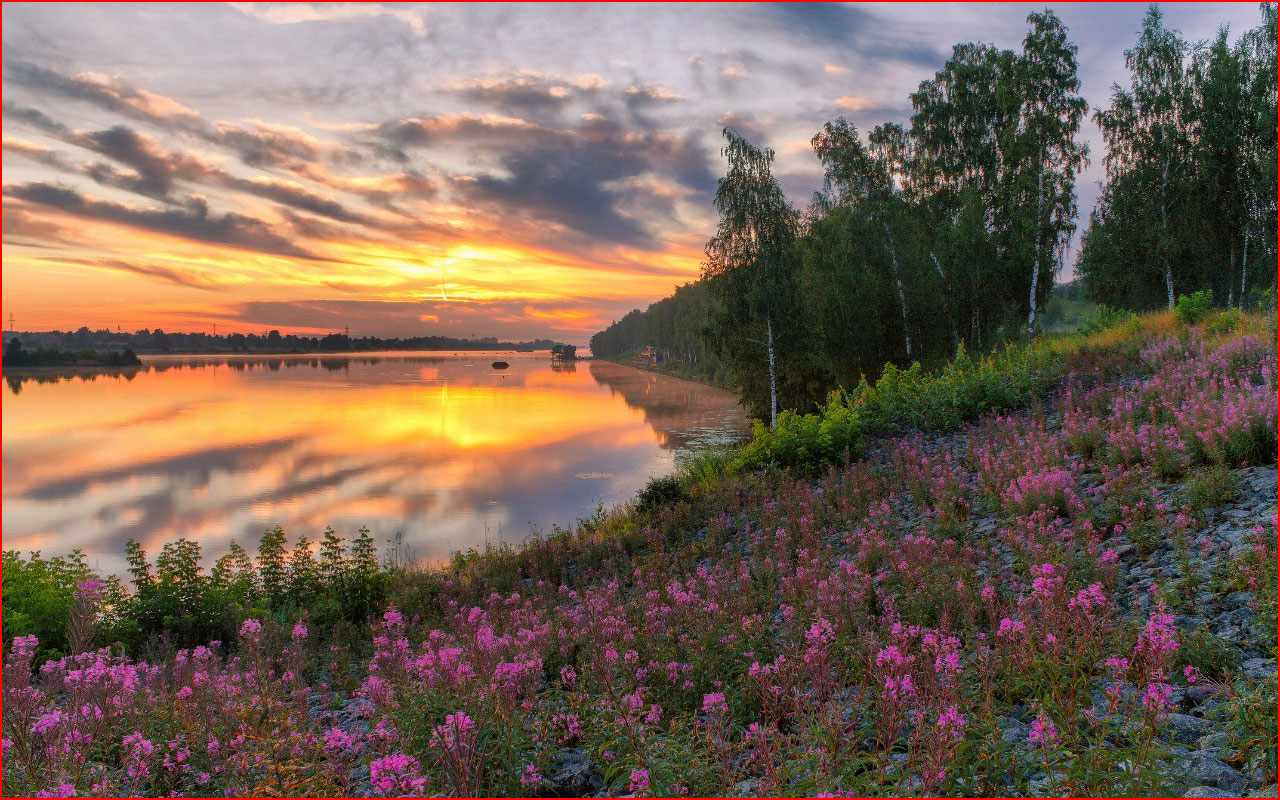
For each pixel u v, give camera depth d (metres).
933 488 12.26
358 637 11.80
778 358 38.28
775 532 12.76
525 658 6.25
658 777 4.26
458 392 114.88
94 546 25.94
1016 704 4.99
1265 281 37.56
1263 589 5.62
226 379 174.12
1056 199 35.69
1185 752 4.08
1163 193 37.28
